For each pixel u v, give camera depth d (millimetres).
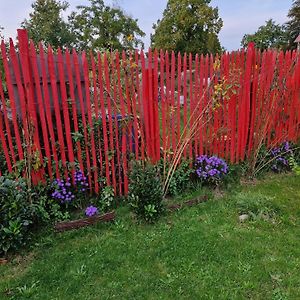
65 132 3471
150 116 3834
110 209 3621
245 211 3533
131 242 3012
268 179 4559
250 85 4453
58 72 3240
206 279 2502
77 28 27141
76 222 3223
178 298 2316
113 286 2443
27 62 3062
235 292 2363
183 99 3936
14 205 2783
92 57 3324
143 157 3900
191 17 26922
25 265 2709
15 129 3219
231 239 3029
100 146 3623
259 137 4578
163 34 28094
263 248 2885
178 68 3809
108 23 26625
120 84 3535
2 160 3430
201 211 3598
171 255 2809
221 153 4520
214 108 4055
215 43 27578
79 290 2410
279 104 4785
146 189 3355
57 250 2900
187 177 4086
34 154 3277
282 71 4660
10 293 2396
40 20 23297
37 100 3230
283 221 3355
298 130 5203
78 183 3564
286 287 2416
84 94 3439
